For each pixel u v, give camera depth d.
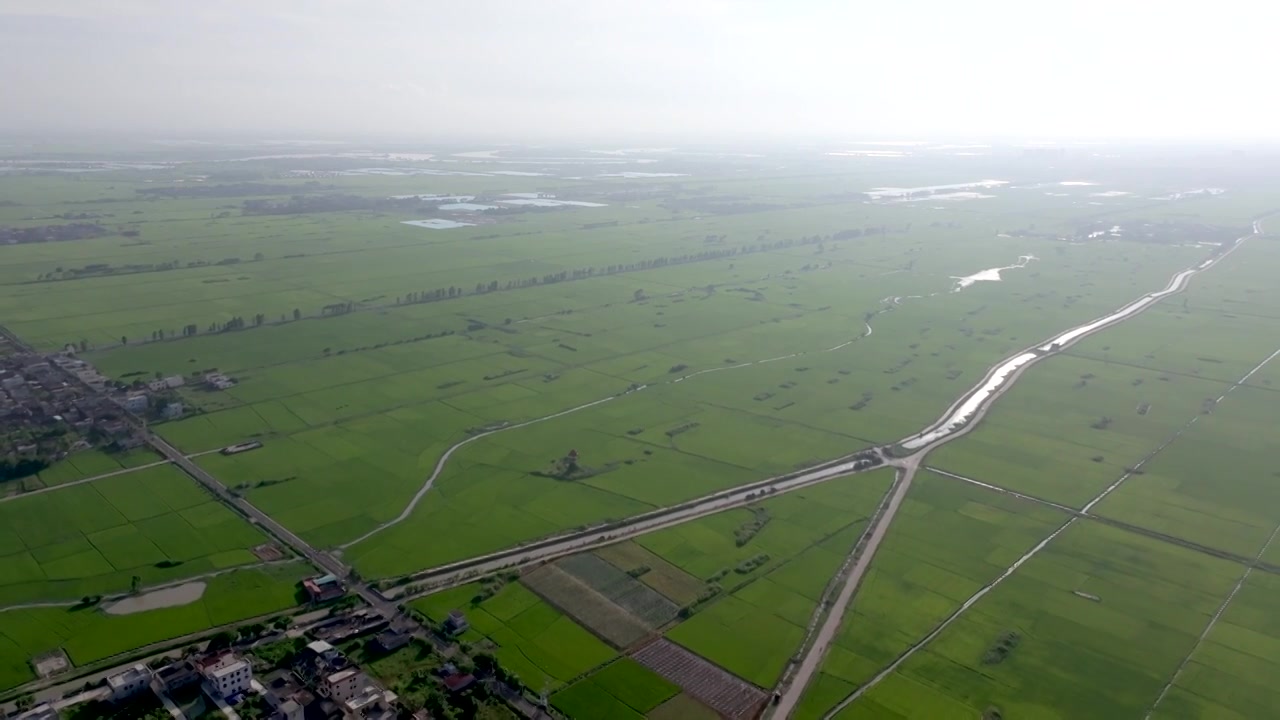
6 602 115.19
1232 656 110.12
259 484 153.00
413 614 113.81
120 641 107.31
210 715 93.31
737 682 103.00
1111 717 98.50
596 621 114.12
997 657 108.75
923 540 139.50
